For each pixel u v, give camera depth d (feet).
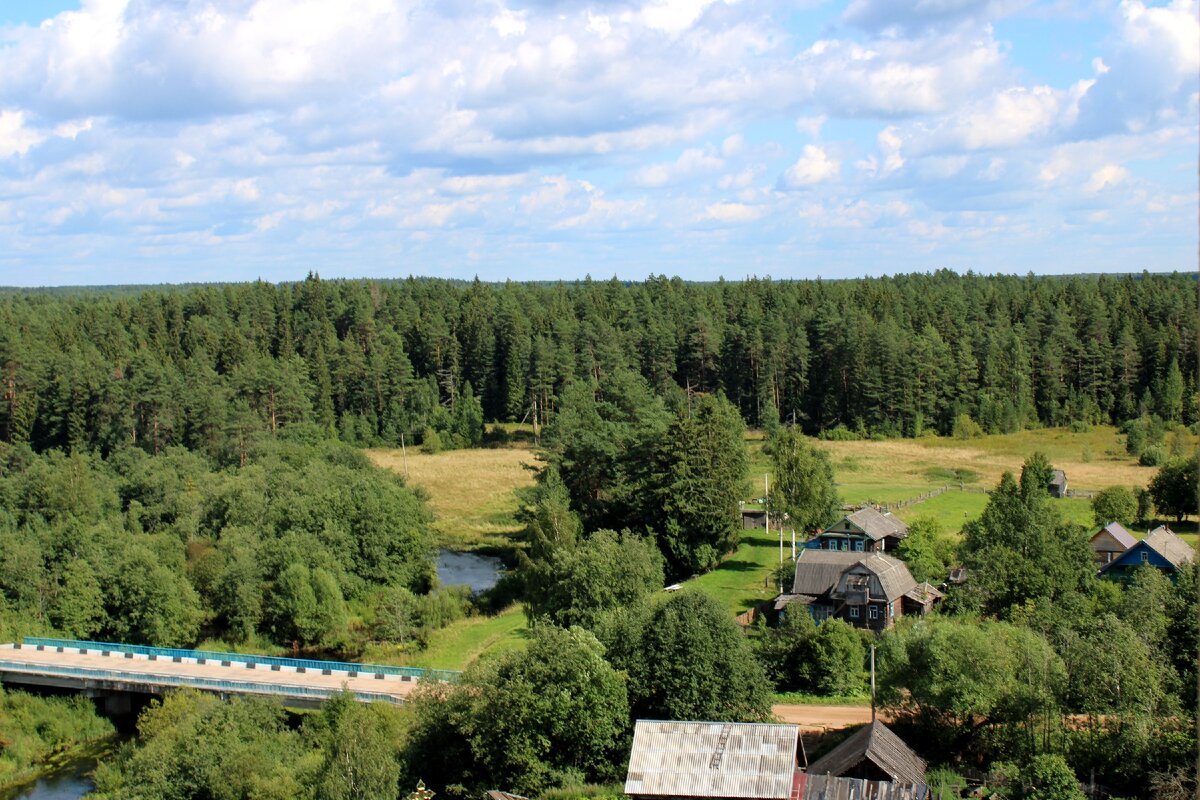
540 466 533.96
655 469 356.79
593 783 186.39
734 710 194.90
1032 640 186.50
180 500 387.96
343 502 346.13
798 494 346.33
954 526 363.35
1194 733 160.45
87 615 301.02
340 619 296.71
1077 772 169.17
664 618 203.21
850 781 157.69
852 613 262.26
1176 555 276.41
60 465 405.80
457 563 383.86
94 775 227.61
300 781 182.70
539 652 193.16
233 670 261.03
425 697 205.05
